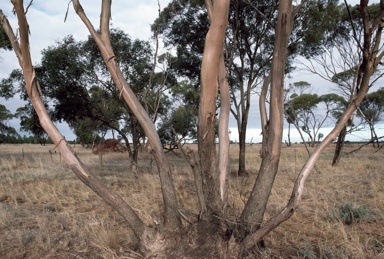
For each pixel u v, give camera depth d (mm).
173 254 2877
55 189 7168
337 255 3307
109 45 3000
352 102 2863
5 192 7211
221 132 3334
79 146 34125
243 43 11281
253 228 2994
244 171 10648
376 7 9117
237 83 12680
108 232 3891
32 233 4105
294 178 8672
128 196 6492
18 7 2574
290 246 3637
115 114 11992
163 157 3043
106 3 3006
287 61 11656
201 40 10875
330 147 29828
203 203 2898
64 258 3412
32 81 2852
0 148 32969
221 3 2439
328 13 9453
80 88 9594
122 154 19828
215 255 2801
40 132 10820
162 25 10359
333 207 5277
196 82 12695
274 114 2992
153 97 9703
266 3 10102
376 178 8203
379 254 3275
